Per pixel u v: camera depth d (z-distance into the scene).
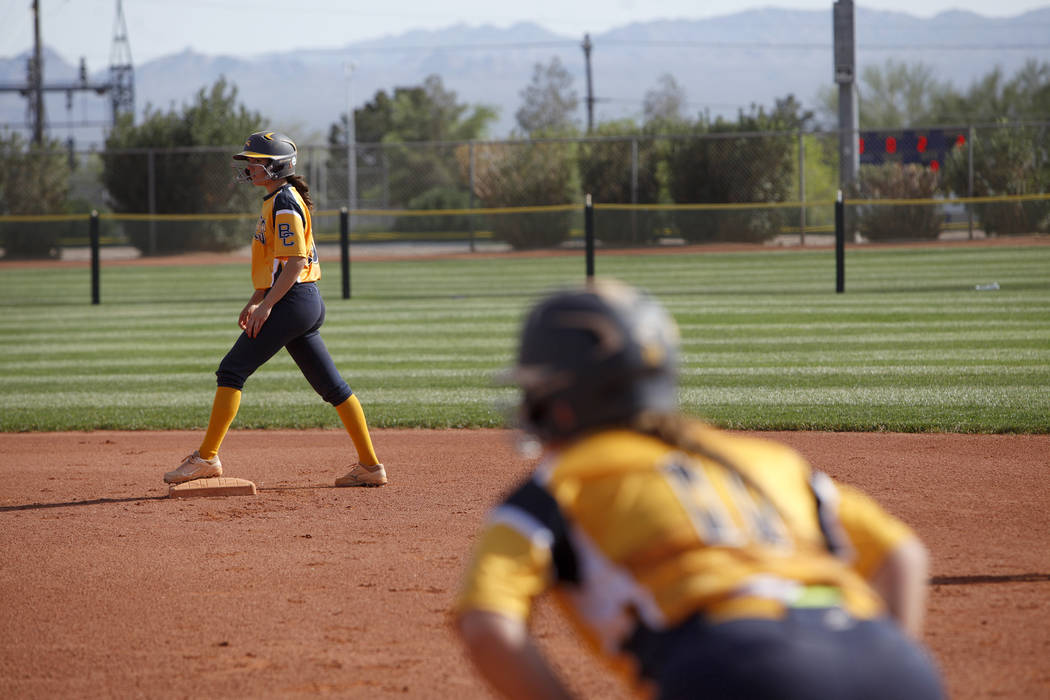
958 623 15.61
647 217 122.56
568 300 7.33
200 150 126.31
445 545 20.86
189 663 14.97
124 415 36.41
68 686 14.22
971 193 111.50
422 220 144.38
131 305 76.69
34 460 30.12
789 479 7.59
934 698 6.57
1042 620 15.68
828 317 57.94
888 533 7.54
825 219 133.38
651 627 6.81
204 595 18.00
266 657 15.14
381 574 19.02
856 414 33.00
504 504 7.33
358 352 49.91
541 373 7.20
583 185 129.50
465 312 65.75
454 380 41.81
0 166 131.00
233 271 109.25
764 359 44.59
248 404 38.09
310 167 154.50
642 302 7.47
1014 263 88.12
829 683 6.27
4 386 43.00
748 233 119.88
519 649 6.80
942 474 25.80
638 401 7.27
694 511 6.93
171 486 25.30
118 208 134.88
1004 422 31.19
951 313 57.91
